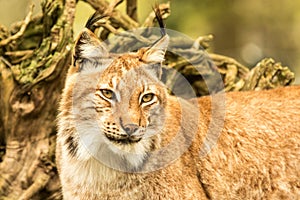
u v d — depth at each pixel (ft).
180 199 32.96
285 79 45.19
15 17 78.64
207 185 34.35
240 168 34.91
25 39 42.50
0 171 40.86
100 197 33.14
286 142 35.32
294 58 97.50
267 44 97.50
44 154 40.78
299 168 35.27
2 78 40.01
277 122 35.55
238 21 96.48
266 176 35.19
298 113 35.73
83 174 33.01
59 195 41.22
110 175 32.78
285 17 98.94
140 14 87.45
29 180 40.93
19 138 40.75
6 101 40.27
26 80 39.65
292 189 35.35
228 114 35.50
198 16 93.15
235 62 46.55
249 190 35.22
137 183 32.78
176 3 92.53
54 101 40.32
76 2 42.50
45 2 41.24
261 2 97.45
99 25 41.98
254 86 44.91
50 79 39.75
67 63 40.06
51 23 41.19
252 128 35.35
